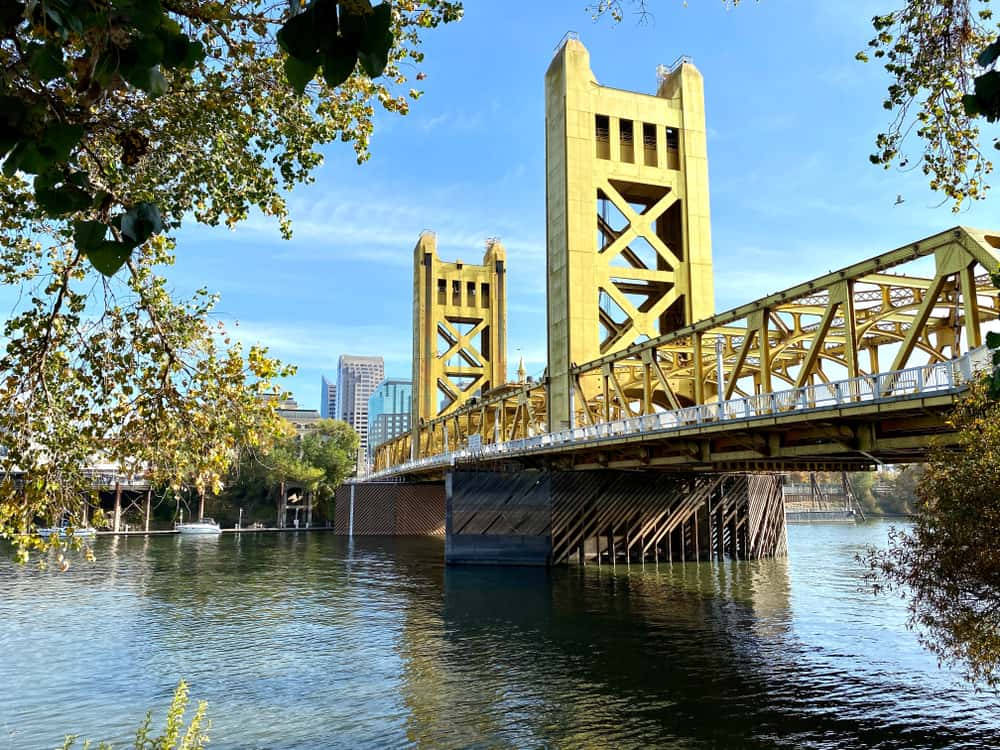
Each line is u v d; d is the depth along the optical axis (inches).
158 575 2213.3
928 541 696.4
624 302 2470.5
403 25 425.4
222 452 430.9
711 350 2364.7
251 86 431.8
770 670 1037.8
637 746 754.8
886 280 1221.1
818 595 1690.5
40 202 118.0
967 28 289.9
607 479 2298.2
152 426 417.4
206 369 424.8
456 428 3563.0
